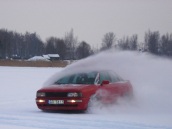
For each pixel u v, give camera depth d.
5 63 69.00
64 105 12.12
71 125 9.77
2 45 101.62
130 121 10.57
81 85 12.70
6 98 16.88
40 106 12.51
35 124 9.98
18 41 106.25
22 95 18.22
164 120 10.87
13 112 12.55
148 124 10.01
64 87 12.45
